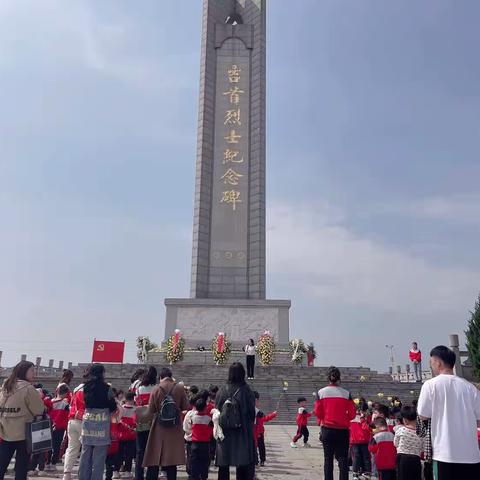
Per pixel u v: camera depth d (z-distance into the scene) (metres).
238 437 6.71
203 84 37.75
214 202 35.84
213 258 34.88
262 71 38.12
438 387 5.19
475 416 5.05
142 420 7.36
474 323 16.84
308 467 11.33
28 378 7.45
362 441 10.48
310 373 26.70
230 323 32.59
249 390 7.02
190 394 11.71
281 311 32.81
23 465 7.10
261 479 9.74
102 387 7.55
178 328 32.47
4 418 7.11
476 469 4.86
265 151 36.88
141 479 8.05
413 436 7.07
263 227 35.25
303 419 14.63
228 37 39.09
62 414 10.48
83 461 7.26
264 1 40.00
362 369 27.84
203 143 36.50
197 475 8.13
